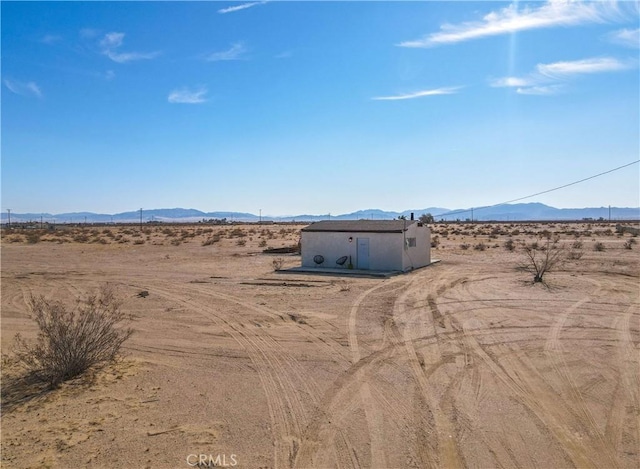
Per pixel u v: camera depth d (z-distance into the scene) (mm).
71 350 11320
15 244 64500
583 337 14805
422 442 8016
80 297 23547
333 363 12508
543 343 14141
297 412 9312
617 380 10938
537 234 79938
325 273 32219
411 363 12398
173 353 13539
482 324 16703
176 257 46031
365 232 34094
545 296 22203
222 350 13820
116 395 10219
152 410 9422
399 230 33094
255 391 10484
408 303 20938
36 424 8781
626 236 74375
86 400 9922
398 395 10172
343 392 10391
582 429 8445
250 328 16562
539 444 7902
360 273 31781
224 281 28875
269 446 7914
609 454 7562
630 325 16328
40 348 11828
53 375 10922
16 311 20328
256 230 109125
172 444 7984
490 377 11242
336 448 7832
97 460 7457
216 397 10125
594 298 21531
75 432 8438
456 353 13234
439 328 16219
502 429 8469
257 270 34688
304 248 36188
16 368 12023
